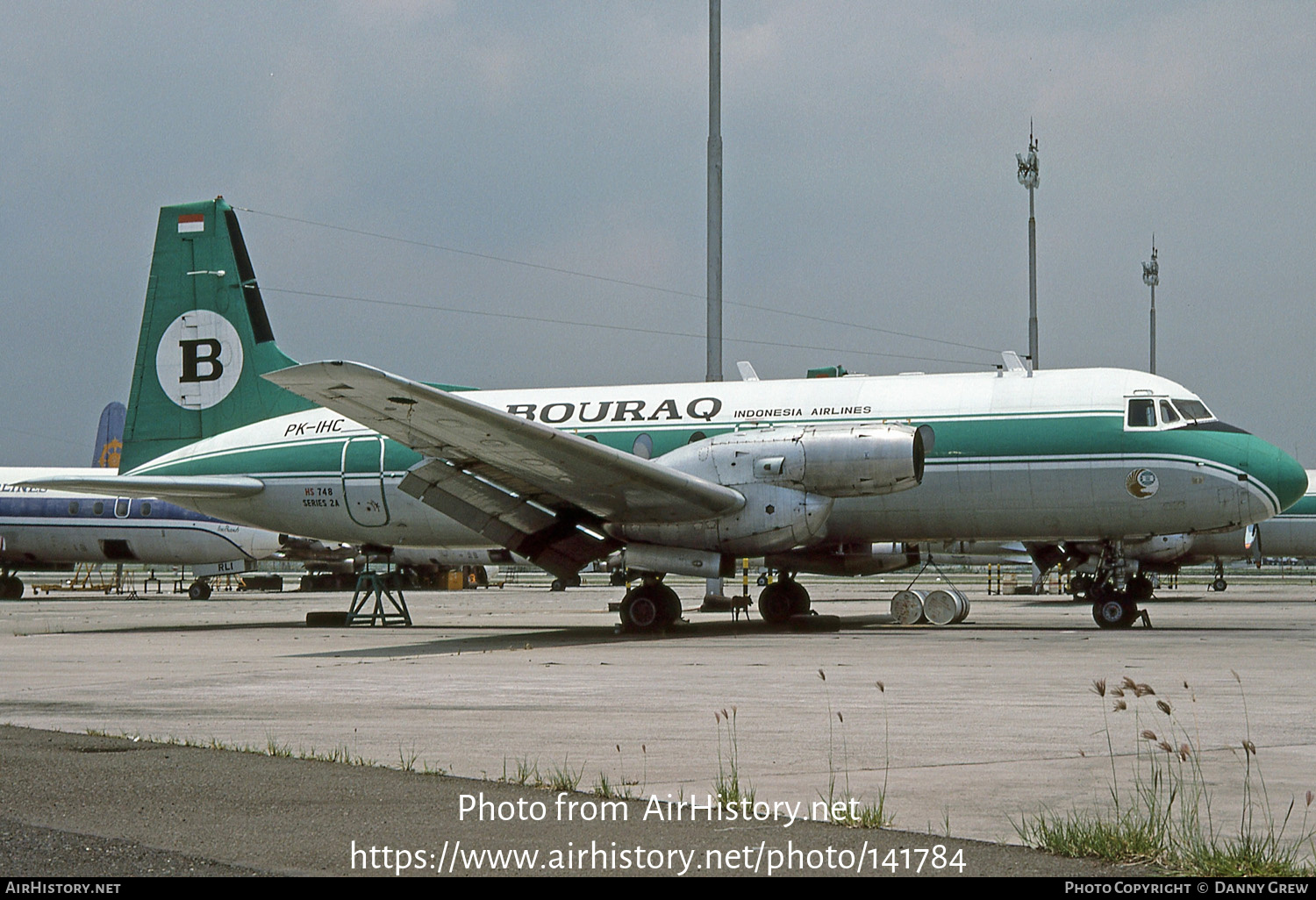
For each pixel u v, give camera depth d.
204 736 8.52
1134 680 11.34
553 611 30.00
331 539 22.89
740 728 8.66
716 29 26.41
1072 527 18.73
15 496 38.78
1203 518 18.05
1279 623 21.52
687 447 18.75
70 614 29.27
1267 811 5.88
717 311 26.16
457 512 19.02
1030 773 6.95
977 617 24.59
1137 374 18.73
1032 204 33.94
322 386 15.20
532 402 21.38
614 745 8.01
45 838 5.63
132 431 24.11
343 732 8.66
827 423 19.41
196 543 37.91
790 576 20.81
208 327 23.83
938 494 18.89
